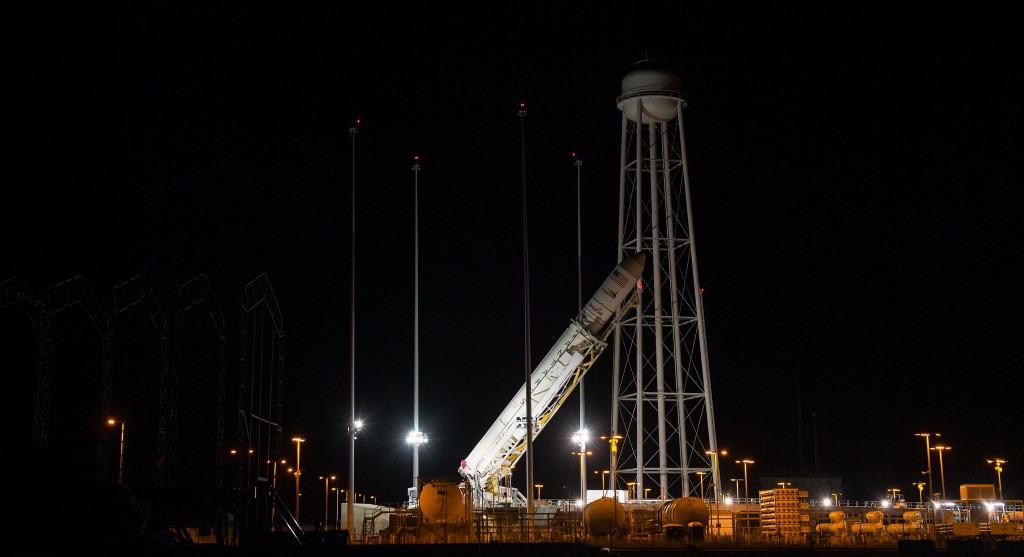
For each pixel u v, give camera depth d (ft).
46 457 193.67
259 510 238.89
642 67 314.35
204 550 160.56
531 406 246.27
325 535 200.85
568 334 265.95
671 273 310.65
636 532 257.14
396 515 243.60
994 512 331.57
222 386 244.22
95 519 182.39
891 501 423.64
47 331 238.68
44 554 142.20
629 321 308.60
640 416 300.40
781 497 271.90
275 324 264.72
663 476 298.15
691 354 311.47
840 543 247.50
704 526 252.42
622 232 310.45
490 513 248.32
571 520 251.60
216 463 239.91
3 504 177.68
